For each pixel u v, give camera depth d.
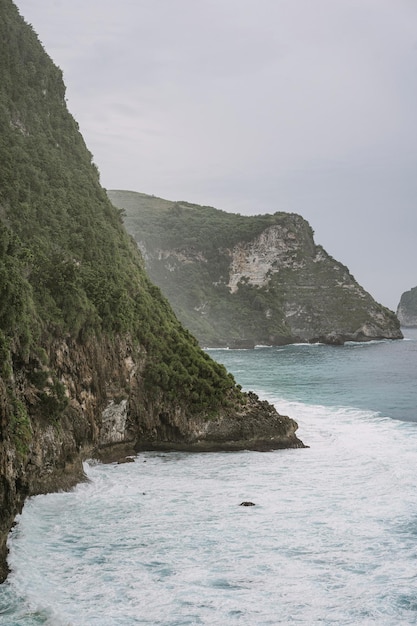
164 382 44.75
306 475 37.38
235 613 21.55
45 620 20.81
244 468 39.28
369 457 40.88
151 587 23.27
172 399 44.50
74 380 38.84
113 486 35.34
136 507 31.77
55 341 37.84
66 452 35.28
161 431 44.50
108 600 22.28
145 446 44.56
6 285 31.39
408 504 31.61
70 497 33.22
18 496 27.72
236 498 33.22
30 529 28.41
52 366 37.12
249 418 44.78
